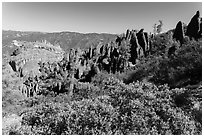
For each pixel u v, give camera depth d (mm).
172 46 46375
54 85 40469
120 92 22125
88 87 31000
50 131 17828
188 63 33438
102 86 31016
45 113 20266
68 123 17578
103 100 20891
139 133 16922
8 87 40969
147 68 37938
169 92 22016
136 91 21656
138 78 36406
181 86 29250
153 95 21203
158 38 51000
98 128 17078
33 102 34312
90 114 17797
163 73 34375
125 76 38281
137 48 48656
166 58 39000
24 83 45094
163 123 17250
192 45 38281
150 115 18016
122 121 17516
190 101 20406
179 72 32375
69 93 34000
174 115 18094
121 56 45469
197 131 17641
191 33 48000
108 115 17922
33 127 18781
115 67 42812
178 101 20984
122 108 19062
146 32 52438
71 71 44750
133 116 17375
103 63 44688
